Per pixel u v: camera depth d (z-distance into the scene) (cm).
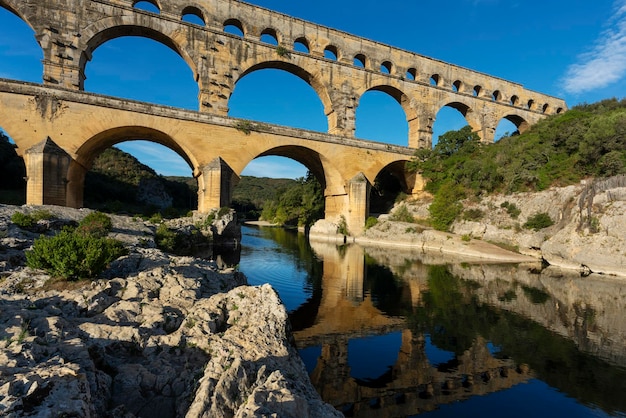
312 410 579
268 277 2198
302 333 1244
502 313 1516
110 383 621
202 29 3788
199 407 532
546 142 4034
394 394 838
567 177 3472
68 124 3011
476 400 816
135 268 1340
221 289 1342
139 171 8931
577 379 927
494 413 758
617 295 1872
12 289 958
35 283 1008
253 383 616
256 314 954
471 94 5581
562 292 1933
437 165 4928
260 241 4516
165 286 1148
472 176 4378
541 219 3319
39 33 3159
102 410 538
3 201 3428
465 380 916
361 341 1178
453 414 752
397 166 5169
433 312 1520
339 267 2628
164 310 945
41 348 595
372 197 6203
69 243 1082
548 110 6444
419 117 5128
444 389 866
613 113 3950
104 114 3142
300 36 4378
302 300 1688
